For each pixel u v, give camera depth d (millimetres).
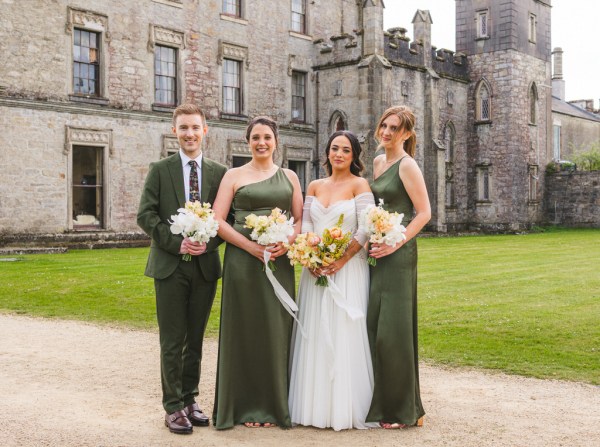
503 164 36438
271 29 29234
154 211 5445
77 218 23453
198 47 26484
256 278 5402
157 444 4922
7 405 5875
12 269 14992
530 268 15672
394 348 5336
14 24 21188
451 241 26781
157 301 5402
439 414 5648
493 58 36562
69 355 7824
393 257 5430
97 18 23250
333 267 5402
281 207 5590
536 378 6750
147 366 7344
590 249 21812
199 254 5348
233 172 5645
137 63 24484
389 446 4883
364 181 5746
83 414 5641
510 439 4992
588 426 5281
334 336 5379
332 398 5309
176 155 5586
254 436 5137
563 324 9078
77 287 12422
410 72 31484
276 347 5383
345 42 29859
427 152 32594
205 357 7848
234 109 28125
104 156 23578
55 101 22141
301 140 30453
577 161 45719
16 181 21281
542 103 39188
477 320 9398
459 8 37469
